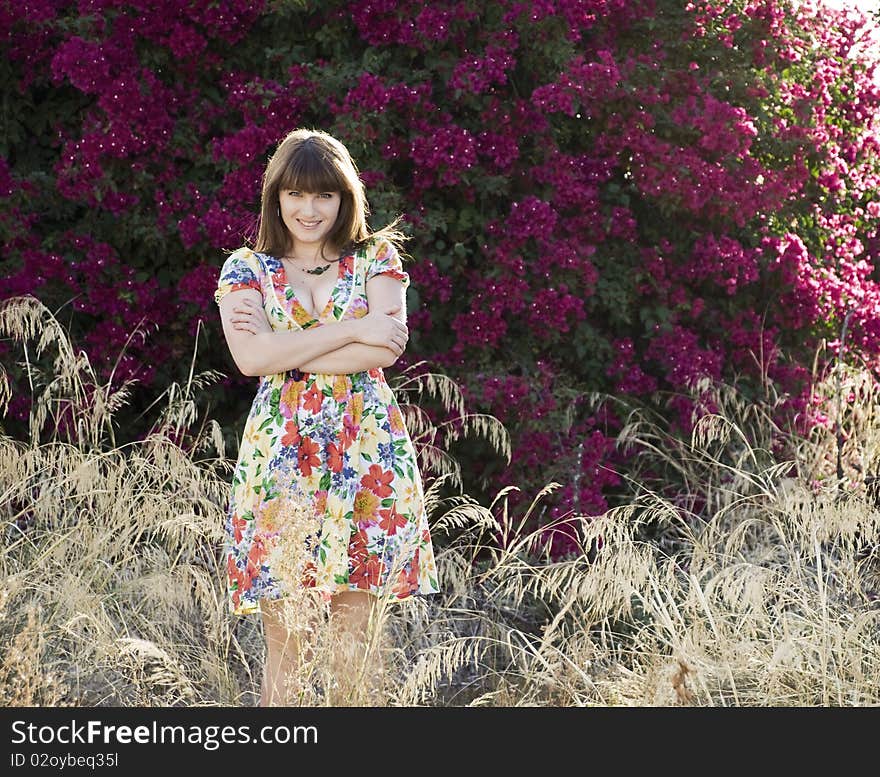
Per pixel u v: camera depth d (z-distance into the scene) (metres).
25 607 3.96
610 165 5.99
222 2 5.52
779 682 3.83
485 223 5.75
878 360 6.66
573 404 5.73
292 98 5.53
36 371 5.34
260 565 3.52
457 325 5.64
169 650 4.06
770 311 6.59
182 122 5.68
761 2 6.37
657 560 5.14
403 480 3.62
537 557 5.30
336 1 5.68
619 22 6.16
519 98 5.82
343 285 3.67
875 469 5.50
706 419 5.44
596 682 3.92
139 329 5.57
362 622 3.63
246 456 3.59
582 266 5.72
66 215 5.80
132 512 4.71
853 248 6.92
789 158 6.62
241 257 3.64
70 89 5.84
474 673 4.54
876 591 4.54
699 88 6.11
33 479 4.93
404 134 5.75
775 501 4.84
